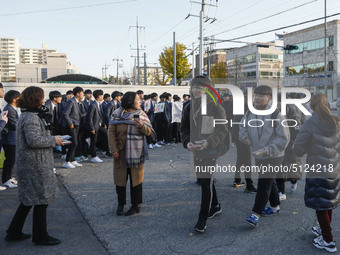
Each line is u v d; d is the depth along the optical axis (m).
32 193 3.04
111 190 5.11
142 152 4.03
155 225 3.70
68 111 6.56
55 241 3.23
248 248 3.11
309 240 3.29
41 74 93.81
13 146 5.16
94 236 3.43
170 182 5.54
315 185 3.02
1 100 13.62
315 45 35.59
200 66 25.05
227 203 4.44
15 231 3.27
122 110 4.05
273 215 4.00
